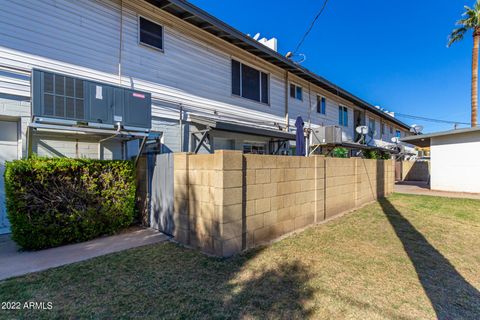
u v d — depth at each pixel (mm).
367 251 3787
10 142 4969
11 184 3611
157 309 2283
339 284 2768
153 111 6684
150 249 3818
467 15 14438
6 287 2643
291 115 11422
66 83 4199
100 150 5930
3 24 4629
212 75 8188
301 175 5062
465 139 10719
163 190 4715
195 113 7660
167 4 6574
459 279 2922
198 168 3881
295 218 4891
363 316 2197
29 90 4902
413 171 18391
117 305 2338
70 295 2504
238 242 3697
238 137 9141
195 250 3773
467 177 10641
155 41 6816
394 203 7949
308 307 2324
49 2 5145
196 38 7750
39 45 5008
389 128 22984
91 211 4320
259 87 9984
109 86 4672
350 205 6941
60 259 3426
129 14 6312
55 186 4012
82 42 5555
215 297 2484
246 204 3875
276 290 2625
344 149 13312
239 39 8078
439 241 4273
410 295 2557
